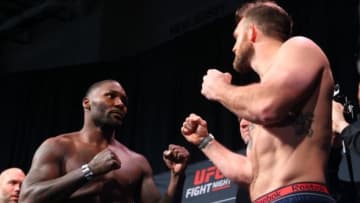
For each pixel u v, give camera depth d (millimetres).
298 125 1169
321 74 1193
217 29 4176
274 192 1126
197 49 4277
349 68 3059
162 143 4195
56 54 5707
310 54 1189
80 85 5066
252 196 1215
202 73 4152
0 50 6215
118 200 1888
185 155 1863
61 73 5262
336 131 1705
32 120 5250
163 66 4488
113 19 5332
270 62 1251
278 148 1174
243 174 1318
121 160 1978
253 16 1328
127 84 4727
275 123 1186
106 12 5375
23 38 6086
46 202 1753
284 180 1130
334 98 1773
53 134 5062
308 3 3508
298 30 3498
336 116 1722
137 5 5281
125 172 1955
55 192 1737
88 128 1997
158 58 4566
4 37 6008
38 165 1847
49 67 5688
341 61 3121
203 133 1447
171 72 4395
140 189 2006
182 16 4824
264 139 1208
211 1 4605
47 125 5129
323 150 1161
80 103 5004
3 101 5484
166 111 4281
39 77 5391
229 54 3980
